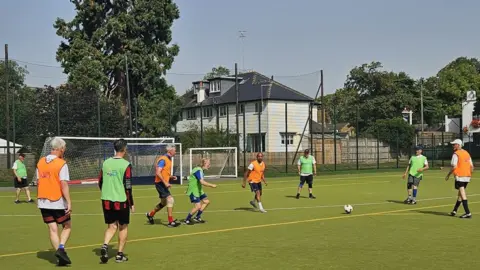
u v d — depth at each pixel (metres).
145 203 19.75
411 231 11.70
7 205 19.34
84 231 12.45
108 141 32.44
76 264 8.62
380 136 52.03
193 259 8.88
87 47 44.53
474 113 62.59
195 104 58.94
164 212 16.25
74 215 15.98
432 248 9.63
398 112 70.50
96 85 42.62
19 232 12.41
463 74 85.50
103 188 8.65
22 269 8.28
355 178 33.56
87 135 38.09
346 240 10.59
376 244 10.09
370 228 12.23
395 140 52.28
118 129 39.56
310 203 18.69
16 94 47.59
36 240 11.20
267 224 13.16
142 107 45.44
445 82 83.06
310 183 20.62
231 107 55.12
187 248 9.93
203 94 59.00
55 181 8.47
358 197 20.86
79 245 10.46
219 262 8.62
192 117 59.91
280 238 10.96
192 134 43.31
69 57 44.78
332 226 12.66
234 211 16.31
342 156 49.34
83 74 42.91
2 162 35.84
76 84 42.22
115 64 44.91
